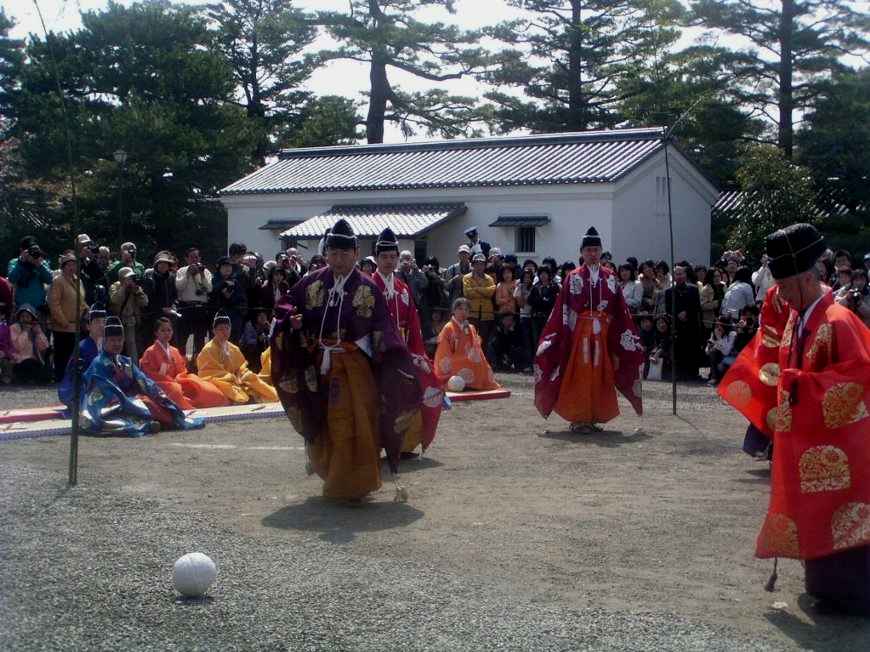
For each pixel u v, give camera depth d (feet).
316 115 154.51
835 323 18.22
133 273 51.83
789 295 18.88
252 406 43.65
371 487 26.11
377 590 18.93
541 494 27.40
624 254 91.81
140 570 20.15
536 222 92.43
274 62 153.58
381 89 150.82
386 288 31.91
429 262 67.92
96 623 17.31
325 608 17.98
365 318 26.23
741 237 96.07
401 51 142.20
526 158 101.14
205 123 131.75
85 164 121.60
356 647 16.24
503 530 23.47
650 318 59.00
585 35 130.93
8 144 119.55
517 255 94.68
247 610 17.89
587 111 135.33
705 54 114.52
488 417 42.24
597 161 94.58
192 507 25.59
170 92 130.82
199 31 136.98
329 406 26.20
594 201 90.68
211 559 20.71
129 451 33.47
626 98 132.67
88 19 128.98
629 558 21.22
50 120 119.44
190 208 132.05
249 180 114.83
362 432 26.03
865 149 106.32
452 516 24.93
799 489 18.08
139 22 130.93
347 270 26.30
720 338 54.19
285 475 29.94
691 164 99.86
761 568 20.66
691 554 21.54
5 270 116.78
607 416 38.09
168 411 38.40
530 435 37.70
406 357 26.45
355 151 117.60
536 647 16.19
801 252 18.54
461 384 48.14
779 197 95.61
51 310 51.93
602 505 25.96
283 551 21.59
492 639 16.51
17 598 18.51
